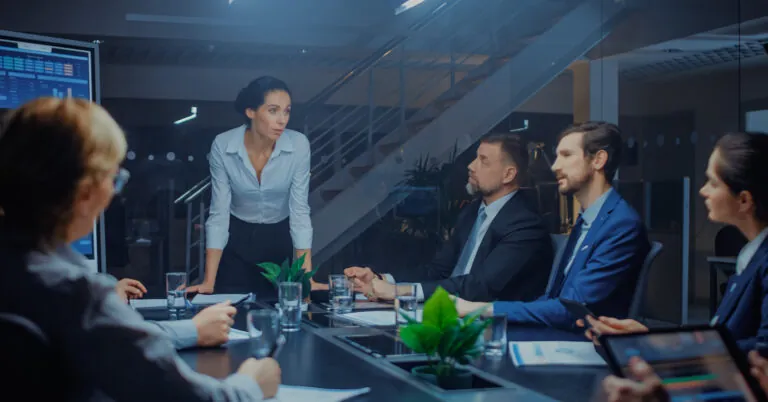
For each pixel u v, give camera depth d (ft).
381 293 8.43
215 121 28.02
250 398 3.55
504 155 9.98
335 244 21.91
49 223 3.06
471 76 23.50
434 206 21.65
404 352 5.22
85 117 3.12
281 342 5.14
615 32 21.02
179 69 27.48
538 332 6.26
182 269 27.04
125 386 2.99
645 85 22.91
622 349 3.61
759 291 5.67
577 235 7.88
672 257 15.81
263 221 10.80
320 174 24.36
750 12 17.15
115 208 25.99
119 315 3.06
